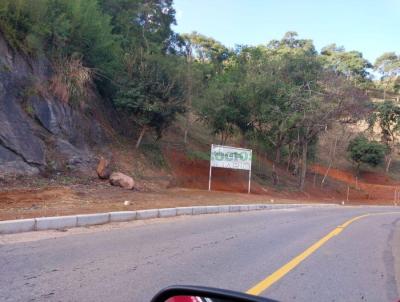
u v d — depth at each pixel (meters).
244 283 6.65
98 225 11.28
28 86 17.58
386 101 63.03
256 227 13.30
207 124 33.22
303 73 37.78
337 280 7.21
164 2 40.03
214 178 29.44
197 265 7.63
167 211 14.40
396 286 7.01
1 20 17.08
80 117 20.48
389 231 14.47
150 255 8.16
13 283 5.91
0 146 14.95
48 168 16.48
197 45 57.84
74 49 21.05
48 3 19.75
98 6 26.59
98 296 5.57
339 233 13.05
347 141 59.09
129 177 18.58
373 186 53.12
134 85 23.50
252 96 32.28
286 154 45.53
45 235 9.37
